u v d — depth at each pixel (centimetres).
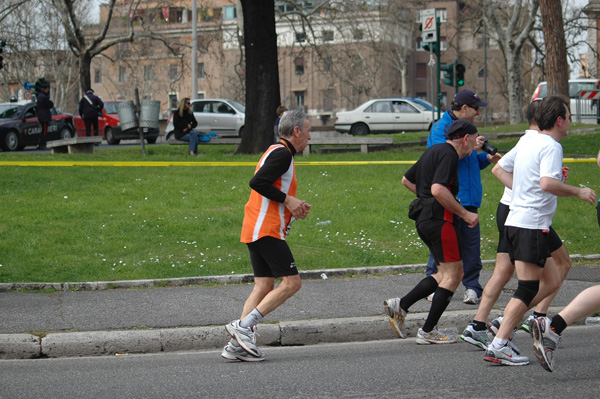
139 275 1216
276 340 927
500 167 869
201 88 9794
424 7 7650
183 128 2589
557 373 751
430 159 875
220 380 745
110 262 1290
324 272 1233
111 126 3994
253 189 815
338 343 935
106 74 9612
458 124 864
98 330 912
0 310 1005
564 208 1762
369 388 707
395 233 1527
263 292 858
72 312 996
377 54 7769
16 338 871
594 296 714
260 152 2666
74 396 693
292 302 1059
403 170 2195
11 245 1370
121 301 1061
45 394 700
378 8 7494
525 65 7938
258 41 2662
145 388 717
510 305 789
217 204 1745
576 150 2614
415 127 4212
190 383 734
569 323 720
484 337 853
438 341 902
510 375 747
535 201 782
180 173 2116
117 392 705
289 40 9262
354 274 1249
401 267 1272
